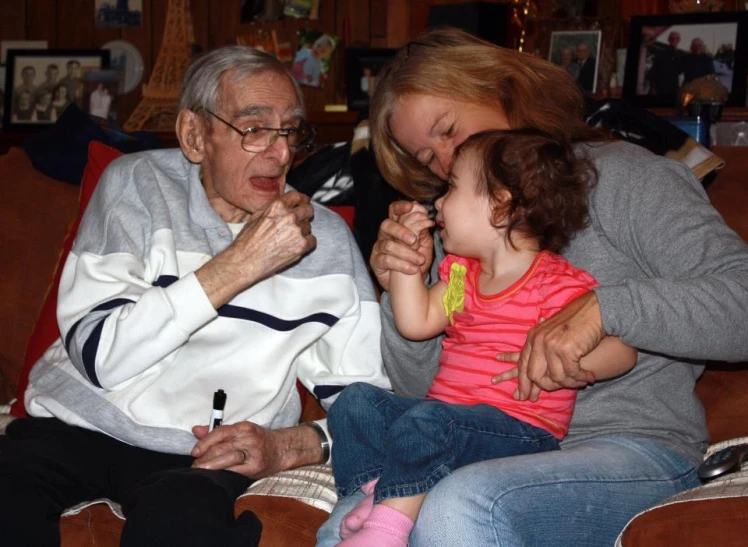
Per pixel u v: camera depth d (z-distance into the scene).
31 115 3.79
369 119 1.95
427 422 1.43
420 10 3.41
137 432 1.72
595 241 1.58
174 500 1.45
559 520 1.34
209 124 1.86
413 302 1.67
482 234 1.59
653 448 1.49
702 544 1.27
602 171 1.59
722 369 1.89
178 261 1.80
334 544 1.45
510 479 1.33
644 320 1.37
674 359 1.55
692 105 2.41
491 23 3.00
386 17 3.71
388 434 1.47
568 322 1.40
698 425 1.57
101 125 2.40
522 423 1.49
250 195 1.85
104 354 1.68
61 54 3.82
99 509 1.57
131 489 1.64
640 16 2.79
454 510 1.29
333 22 3.77
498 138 1.60
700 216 1.50
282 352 1.84
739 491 1.33
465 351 1.58
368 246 2.15
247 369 1.81
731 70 2.65
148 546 1.40
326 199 2.21
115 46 3.93
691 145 1.95
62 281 1.83
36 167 2.32
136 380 1.75
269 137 1.83
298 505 1.56
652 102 2.72
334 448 1.58
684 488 1.46
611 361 1.44
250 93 1.82
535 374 1.41
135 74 3.92
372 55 3.37
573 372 1.39
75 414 1.74
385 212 2.15
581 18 2.96
